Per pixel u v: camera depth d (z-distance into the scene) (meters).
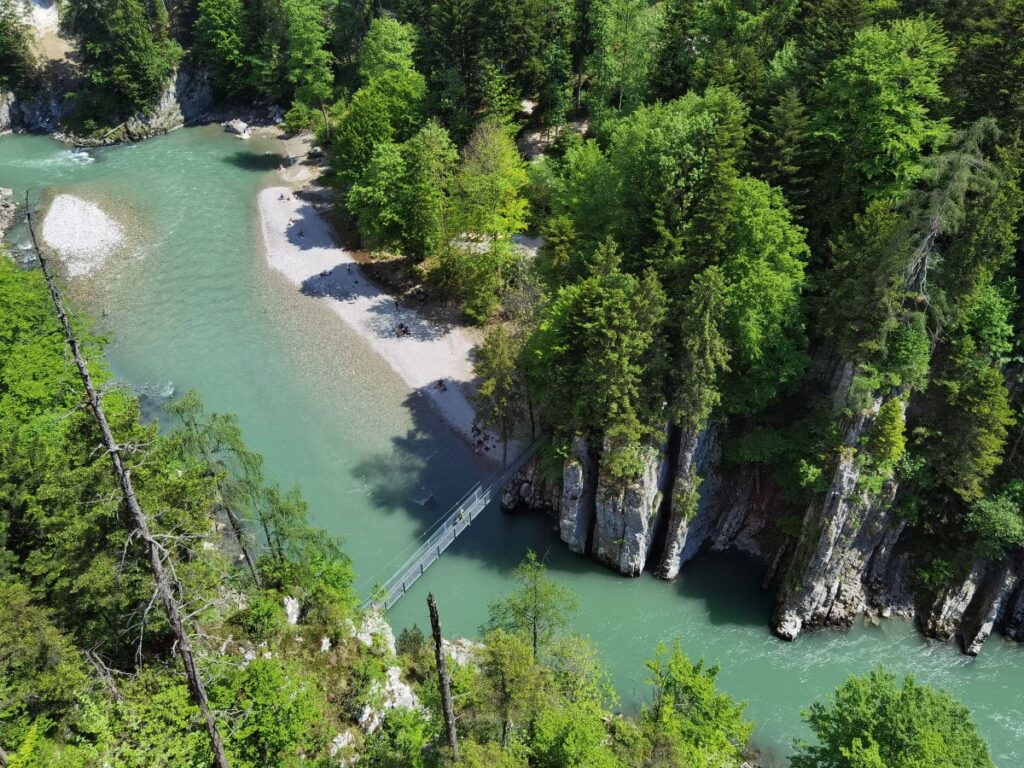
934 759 33.19
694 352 50.69
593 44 92.94
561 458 57.69
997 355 50.31
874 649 51.62
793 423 56.34
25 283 57.34
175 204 102.19
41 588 31.72
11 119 123.38
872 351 49.16
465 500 61.97
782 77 62.81
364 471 65.38
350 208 86.81
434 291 85.75
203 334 79.94
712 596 55.97
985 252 46.78
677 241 54.09
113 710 29.23
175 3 129.00
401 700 41.00
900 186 53.97
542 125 99.75
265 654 37.75
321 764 33.78
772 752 46.06
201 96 128.88
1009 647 50.75
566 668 41.28
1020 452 50.72
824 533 50.59
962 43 58.03
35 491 35.72
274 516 40.78
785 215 53.03
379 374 75.00
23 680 29.61
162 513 30.67
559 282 63.56
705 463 56.94
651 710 41.28
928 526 52.47
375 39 104.19
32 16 127.88
